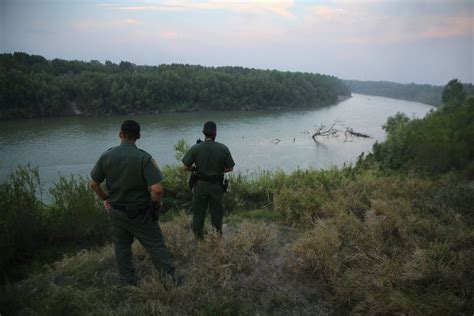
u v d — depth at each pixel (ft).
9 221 15.39
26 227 15.83
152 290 11.04
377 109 334.24
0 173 80.79
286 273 12.91
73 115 247.29
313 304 11.36
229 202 25.09
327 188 27.86
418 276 11.98
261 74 422.82
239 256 13.41
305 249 13.46
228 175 30.99
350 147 130.82
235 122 215.31
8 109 222.69
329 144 136.67
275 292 11.72
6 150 113.60
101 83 263.70
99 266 12.96
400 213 18.28
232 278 12.33
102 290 11.34
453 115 75.05
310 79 422.41
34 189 18.26
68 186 19.49
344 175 32.81
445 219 18.44
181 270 12.80
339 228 16.56
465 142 48.47
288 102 355.97
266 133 165.17
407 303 10.52
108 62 422.41
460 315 10.41
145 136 150.30
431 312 10.31
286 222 19.36
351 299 11.42
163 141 136.46
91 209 17.94
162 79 305.12
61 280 12.20
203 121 217.97
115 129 172.24
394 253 13.91
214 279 12.14
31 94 229.66
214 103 319.06
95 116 245.86
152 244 11.32
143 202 10.94
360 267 13.02
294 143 138.21
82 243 17.53
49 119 219.61
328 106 374.02
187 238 15.07
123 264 11.51
